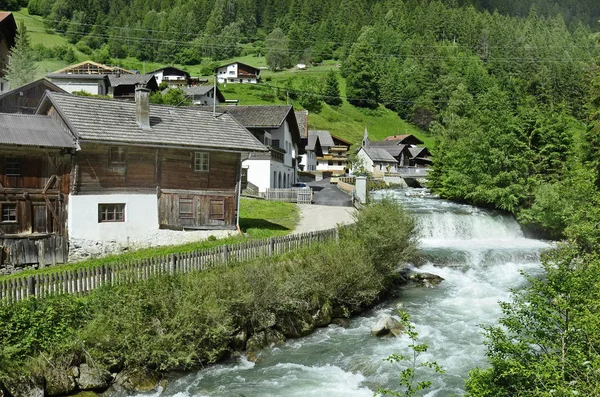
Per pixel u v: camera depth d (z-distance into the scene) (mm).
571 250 11758
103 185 23438
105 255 23406
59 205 22578
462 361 16266
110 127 23609
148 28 189000
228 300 16859
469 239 38062
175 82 117062
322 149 97625
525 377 9562
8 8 174500
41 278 15578
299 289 19219
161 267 18078
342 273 20922
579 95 121562
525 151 42875
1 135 20766
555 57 145625
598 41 42594
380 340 18359
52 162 22328
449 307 22406
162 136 24844
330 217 35906
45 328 14266
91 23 180375
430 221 38188
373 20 195500
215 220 26922
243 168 46781
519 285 26062
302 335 18797
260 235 28016
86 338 14375
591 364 8492
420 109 136625
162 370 15164
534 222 38031
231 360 16516
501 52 154250
